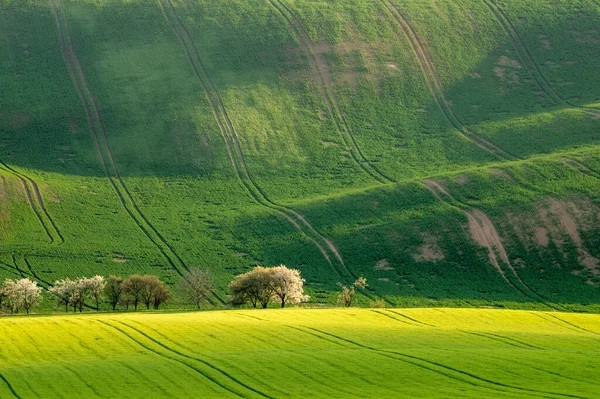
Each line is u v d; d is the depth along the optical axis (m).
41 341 108.19
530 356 100.00
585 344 110.88
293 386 87.12
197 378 90.50
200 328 116.50
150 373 92.44
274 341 109.44
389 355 100.44
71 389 86.31
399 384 87.62
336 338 111.88
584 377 90.31
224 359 98.31
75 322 119.94
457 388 85.88
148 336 111.38
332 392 84.69
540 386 86.38
